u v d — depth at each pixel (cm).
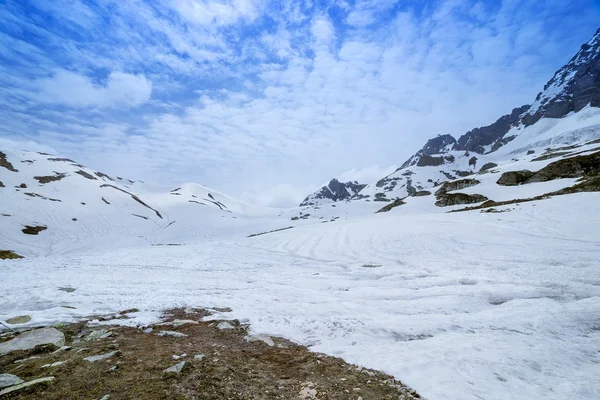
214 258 2672
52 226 7981
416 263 2000
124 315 964
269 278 1672
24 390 458
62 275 1702
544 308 931
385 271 1772
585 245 2042
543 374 551
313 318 920
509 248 2177
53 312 955
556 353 634
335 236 3909
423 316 915
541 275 1365
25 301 1078
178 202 15762
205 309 1045
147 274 1811
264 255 2897
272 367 609
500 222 3288
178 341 743
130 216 10725
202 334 812
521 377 539
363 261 2303
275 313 993
